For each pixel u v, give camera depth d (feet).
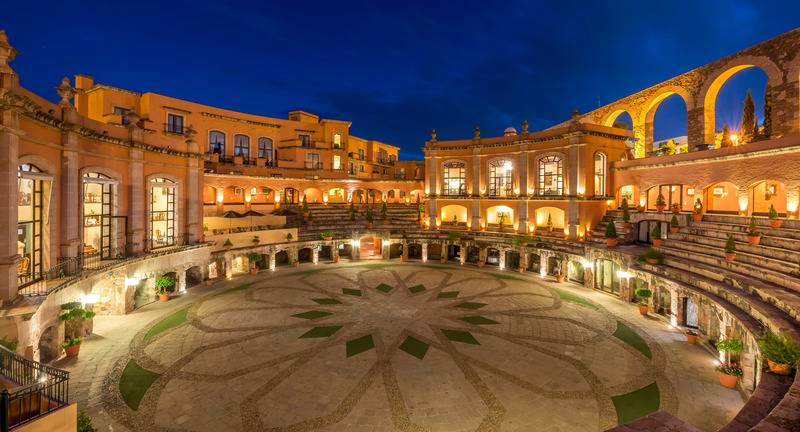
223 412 42.45
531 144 125.08
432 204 144.05
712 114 112.27
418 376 50.78
